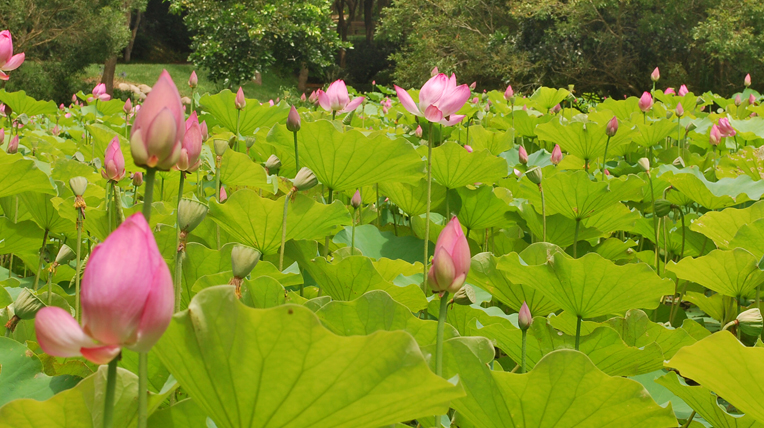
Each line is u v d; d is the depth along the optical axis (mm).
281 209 2158
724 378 1253
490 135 4051
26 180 2314
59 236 2973
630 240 3004
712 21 16906
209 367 933
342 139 2334
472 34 20984
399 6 23156
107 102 6926
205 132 2684
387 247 2914
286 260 2529
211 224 2537
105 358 718
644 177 3516
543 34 19797
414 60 21922
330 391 931
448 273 1173
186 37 37875
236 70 18562
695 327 2324
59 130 6070
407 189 3061
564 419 1273
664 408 1187
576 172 2766
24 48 17625
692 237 3121
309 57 19797
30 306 1557
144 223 755
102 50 19203
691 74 19094
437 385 904
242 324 883
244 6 18453
